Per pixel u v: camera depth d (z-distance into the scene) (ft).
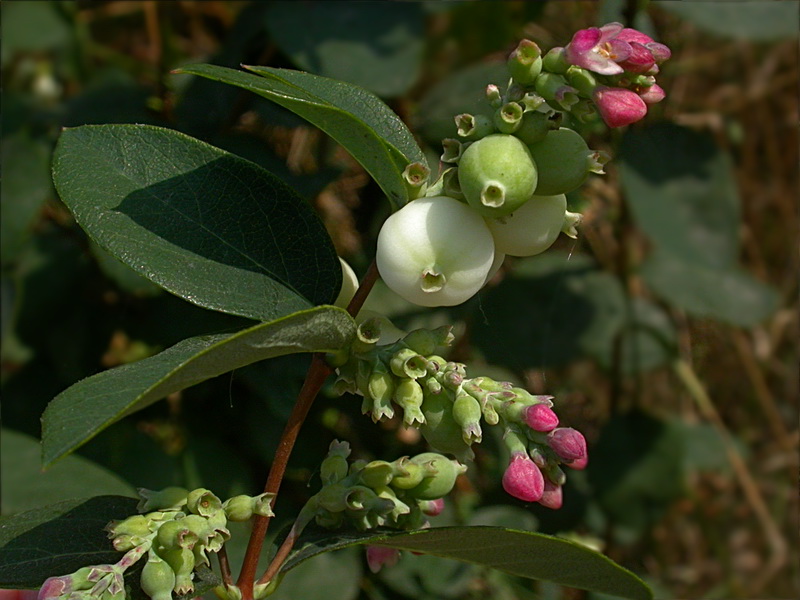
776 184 1.13
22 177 0.73
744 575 1.13
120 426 0.68
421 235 0.40
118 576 0.41
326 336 0.41
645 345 0.92
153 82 0.77
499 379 0.73
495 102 0.40
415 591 0.65
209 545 0.42
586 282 0.88
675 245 0.82
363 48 0.71
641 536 0.88
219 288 0.43
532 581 0.71
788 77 1.08
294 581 0.62
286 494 0.68
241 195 0.45
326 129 0.41
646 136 0.84
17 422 0.72
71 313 0.75
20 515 0.46
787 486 1.15
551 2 0.82
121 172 0.45
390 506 0.43
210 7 0.86
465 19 0.80
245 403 0.68
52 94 0.84
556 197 0.42
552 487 0.42
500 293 0.77
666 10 0.77
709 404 1.00
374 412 0.42
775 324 1.14
